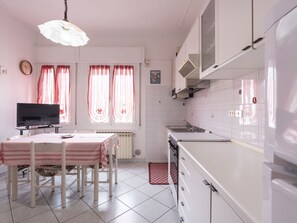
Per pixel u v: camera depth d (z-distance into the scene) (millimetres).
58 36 2029
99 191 2541
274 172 440
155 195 2439
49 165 2287
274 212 432
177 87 3324
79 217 1935
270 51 472
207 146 1682
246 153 1425
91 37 4023
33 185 2111
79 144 2158
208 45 1839
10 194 2402
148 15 3215
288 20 401
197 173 1208
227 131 2059
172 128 3324
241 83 1778
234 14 1213
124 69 4000
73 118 4020
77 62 3945
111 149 2539
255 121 1560
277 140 440
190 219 1390
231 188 783
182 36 4035
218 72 1661
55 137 2611
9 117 3295
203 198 1079
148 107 4035
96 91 3984
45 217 1930
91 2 2844
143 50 3936
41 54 3896
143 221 1879
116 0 2795
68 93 3971
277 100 439
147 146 4035
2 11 3125
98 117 3996
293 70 386
